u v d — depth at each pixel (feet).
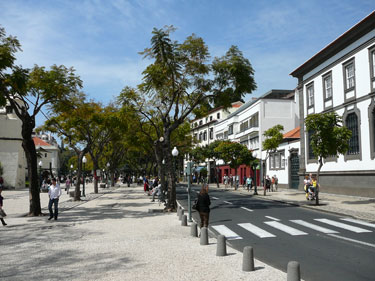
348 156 85.20
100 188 168.76
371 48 77.20
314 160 101.96
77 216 55.67
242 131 171.53
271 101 150.41
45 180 137.28
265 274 21.85
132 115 74.54
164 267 23.77
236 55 68.54
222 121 211.00
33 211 56.13
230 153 134.21
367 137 78.18
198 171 229.25
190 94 71.36
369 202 69.15
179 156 230.27
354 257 26.94
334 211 56.13
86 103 85.20
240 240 35.17
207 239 32.01
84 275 22.03
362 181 79.82
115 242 33.40
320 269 23.71
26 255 28.09
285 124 150.20
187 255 27.50
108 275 21.94
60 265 24.70
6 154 170.81
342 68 88.58
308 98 107.65
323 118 65.16
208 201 39.60
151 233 38.81
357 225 43.60
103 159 198.59
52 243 33.17
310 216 53.01
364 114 79.30
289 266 18.60
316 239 34.71
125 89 70.85
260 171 152.15
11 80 51.96
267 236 37.01
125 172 268.62
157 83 63.52
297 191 112.06
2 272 23.08
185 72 65.21
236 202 78.95
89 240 34.60
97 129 107.45
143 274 22.07
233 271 22.59
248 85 68.59
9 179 169.78
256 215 54.95
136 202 83.46
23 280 21.20
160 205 75.20
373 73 76.69
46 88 55.26
